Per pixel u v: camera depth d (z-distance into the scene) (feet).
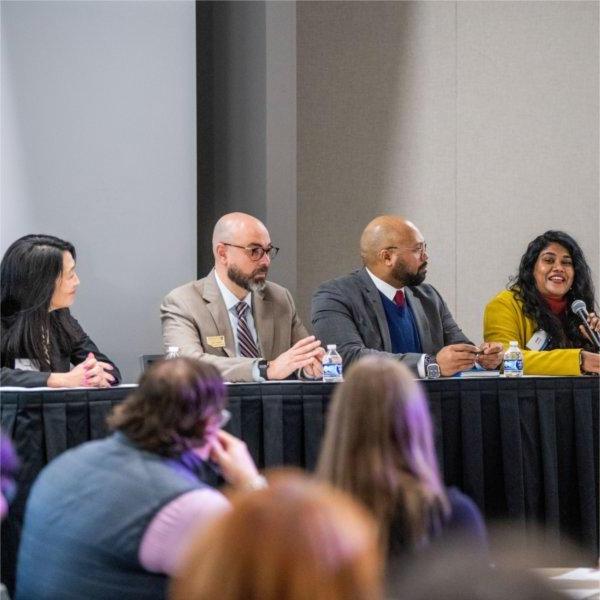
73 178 31.09
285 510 6.68
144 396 15.71
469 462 23.32
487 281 37.76
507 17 37.65
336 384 22.53
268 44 33.86
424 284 28.53
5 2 30.32
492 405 23.53
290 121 34.27
